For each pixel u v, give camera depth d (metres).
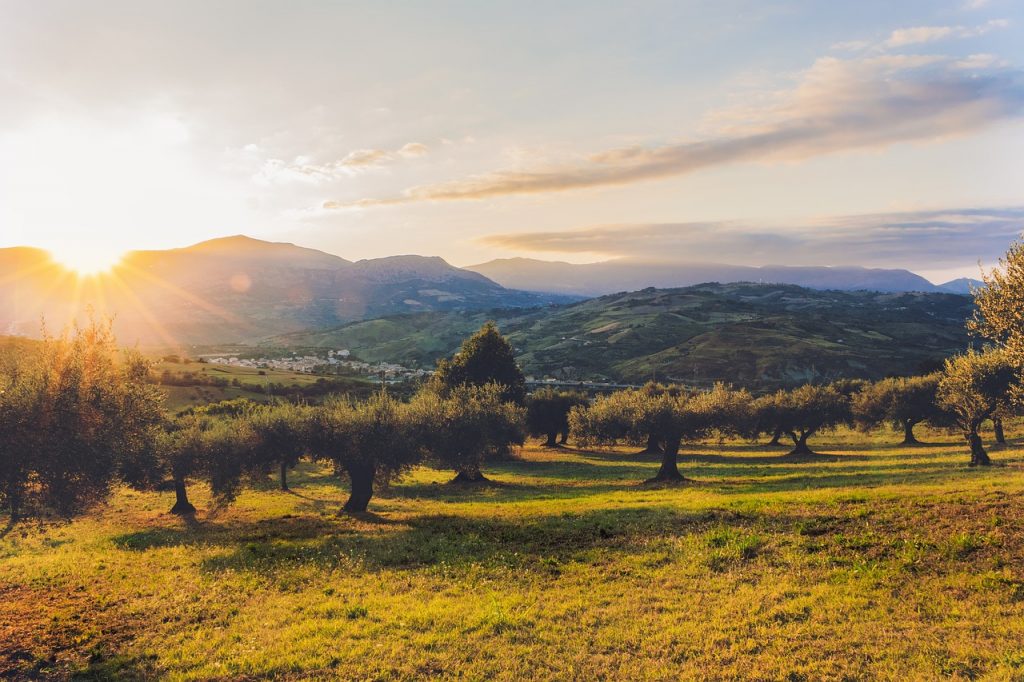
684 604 17.08
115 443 25.53
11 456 22.52
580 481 57.34
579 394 99.44
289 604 18.58
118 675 13.84
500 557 23.59
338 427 39.16
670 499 37.00
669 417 52.00
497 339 100.50
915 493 27.34
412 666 13.88
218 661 14.44
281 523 35.38
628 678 13.11
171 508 43.59
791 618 15.52
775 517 25.73
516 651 14.53
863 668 12.70
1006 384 41.84
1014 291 25.14
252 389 135.12
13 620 17.05
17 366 24.61
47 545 29.92
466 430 48.16
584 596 18.33
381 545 26.80
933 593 16.02
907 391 71.31
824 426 72.81
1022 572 16.38
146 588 20.30
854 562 19.09
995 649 12.75
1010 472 37.03
